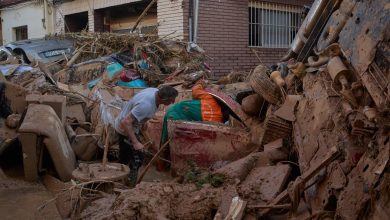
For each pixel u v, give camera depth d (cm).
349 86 445
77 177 491
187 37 1251
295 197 379
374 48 416
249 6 1388
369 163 346
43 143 582
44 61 1193
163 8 1301
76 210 462
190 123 612
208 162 604
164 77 974
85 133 753
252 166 498
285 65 649
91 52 1164
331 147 408
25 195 536
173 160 620
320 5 620
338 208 344
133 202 394
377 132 365
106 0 1541
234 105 641
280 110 547
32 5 1972
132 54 1088
